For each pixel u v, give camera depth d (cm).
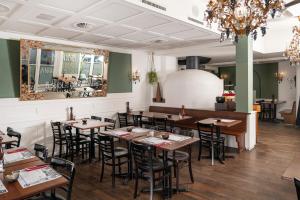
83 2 328
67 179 222
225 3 268
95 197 354
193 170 457
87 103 639
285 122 985
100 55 647
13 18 399
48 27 461
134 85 776
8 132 418
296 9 518
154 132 418
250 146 595
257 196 348
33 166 242
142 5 348
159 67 862
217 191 366
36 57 523
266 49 775
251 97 605
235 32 283
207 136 515
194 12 456
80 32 507
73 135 559
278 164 486
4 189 189
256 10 265
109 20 419
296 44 583
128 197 352
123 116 712
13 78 505
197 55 885
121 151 423
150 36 560
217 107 696
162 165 340
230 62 1200
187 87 771
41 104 548
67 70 582
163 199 342
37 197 249
